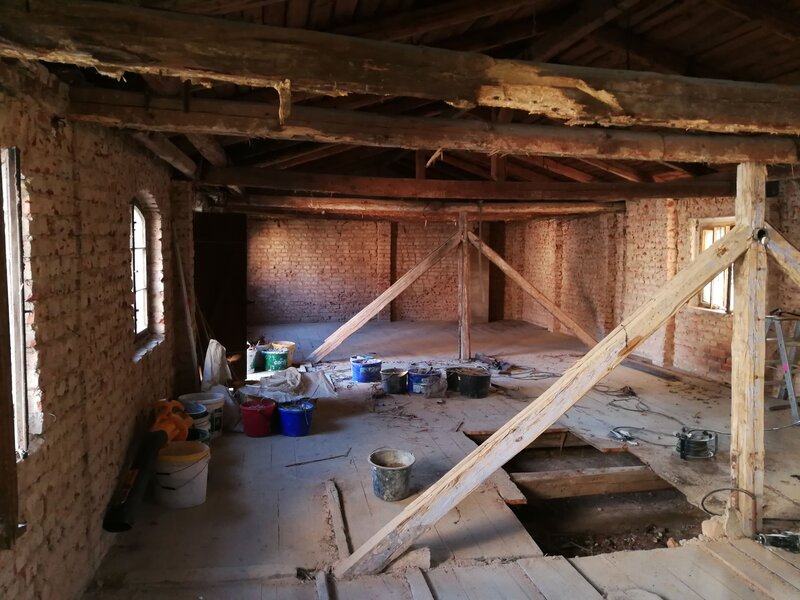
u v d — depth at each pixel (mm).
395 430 5324
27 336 2314
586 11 3979
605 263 9438
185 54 2135
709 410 5961
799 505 3812
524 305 12742
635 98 2785
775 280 6270
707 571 3074
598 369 3072
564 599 2826
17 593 2115
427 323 12398
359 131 3420
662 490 4762
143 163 4301
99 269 3219
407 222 12695
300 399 5641
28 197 2309
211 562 3088
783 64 4613
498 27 4449
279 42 2236
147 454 3664
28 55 2002
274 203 8344
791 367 6039
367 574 3000
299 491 3990
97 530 3033
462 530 3492
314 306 12547
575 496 4520
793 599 2781
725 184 6410
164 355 5027
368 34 3689
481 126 3627
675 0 4133
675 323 7914
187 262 5809
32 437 2355
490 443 3098
